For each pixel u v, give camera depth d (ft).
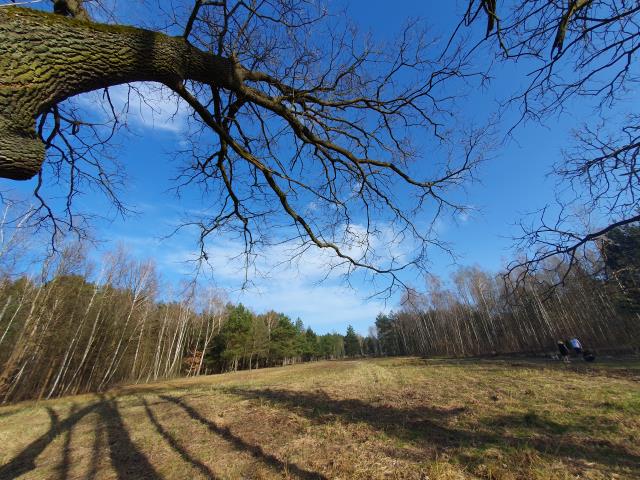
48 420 35.65
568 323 100.68
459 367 59.93
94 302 97.30
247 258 16.28
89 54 6.31
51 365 84.53
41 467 20.95
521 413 24.11
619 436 18.49
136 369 129.49
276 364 224.12
